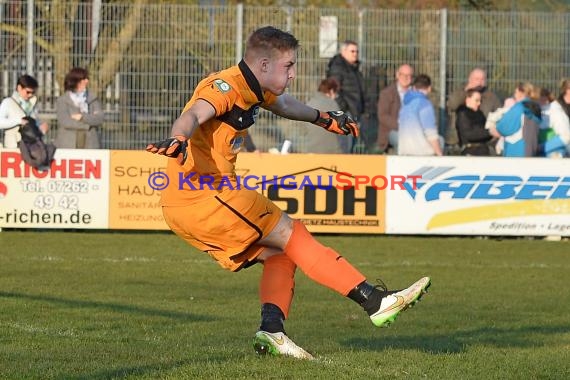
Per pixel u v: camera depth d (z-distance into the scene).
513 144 42.66
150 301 25.42
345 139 42.59
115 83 46.19
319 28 46.72
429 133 41.91
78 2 46.03
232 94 15.13
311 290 28.52
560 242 40.59
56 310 23.45
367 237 41.22
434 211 40.19
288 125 45.78
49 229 41.19
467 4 59.16
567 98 44.44
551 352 18.81
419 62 47.19
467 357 17.97
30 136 39.53
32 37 45.94
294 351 16.89
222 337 20.14
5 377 15.69
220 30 46.41
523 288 29.44
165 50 46.31
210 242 15.80
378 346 19.14
